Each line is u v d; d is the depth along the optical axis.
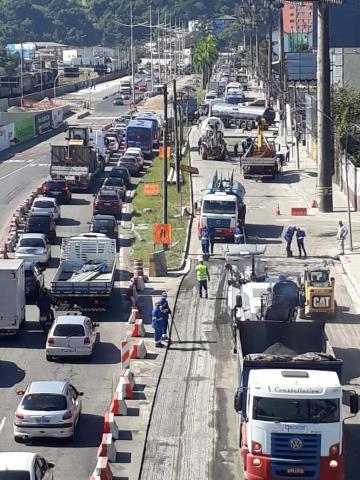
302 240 118.12
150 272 109.25
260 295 76.88
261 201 162.75
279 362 53.94
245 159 184.00
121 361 75.75
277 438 50.81
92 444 59.84
